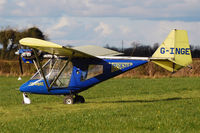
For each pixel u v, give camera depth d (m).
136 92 53.25
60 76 35.72
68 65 35.84
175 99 39.47
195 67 91.44
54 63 35.94
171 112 26.72
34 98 45.94
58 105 34.16
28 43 30.12
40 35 123.19
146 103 34.28
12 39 124.06
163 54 36.88
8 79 87.88
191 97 42.84
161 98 42.16
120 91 55.34
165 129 20.88
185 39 36.78
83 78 35.78
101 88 61.41
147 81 76.44
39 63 33.91
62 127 22.08
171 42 36.72
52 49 31.31
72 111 29.20
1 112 29.61
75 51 31.66
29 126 22.72
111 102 37.41
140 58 36.44
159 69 93.00
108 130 20.89
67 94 36.31
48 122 23.67
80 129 21.47
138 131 20.31
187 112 26.73
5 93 54.66
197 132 20.12
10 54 124.25
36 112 29.42
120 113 26.50
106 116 25.30
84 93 52.84
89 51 40.75
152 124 22.22
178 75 90.06
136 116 25.09
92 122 23.20
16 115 28.02
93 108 30.88
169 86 62.50
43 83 35.88
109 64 36.03
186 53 36.81
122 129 21.16
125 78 87.62
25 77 94.81
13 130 21.62
